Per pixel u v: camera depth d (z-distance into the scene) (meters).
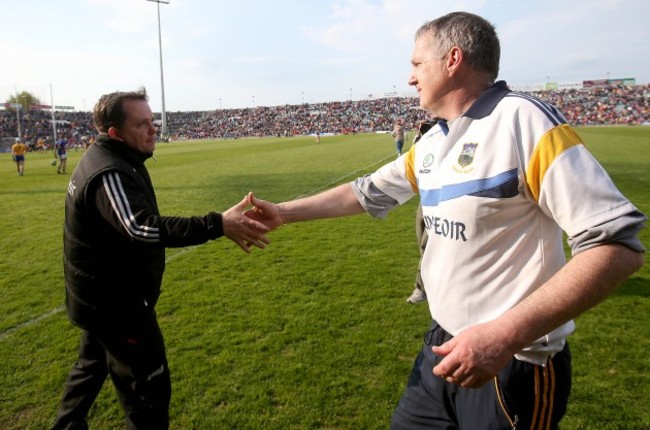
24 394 3.59
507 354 1.33
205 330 4.56
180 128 109.50
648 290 5.16
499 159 1.59
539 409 1.72
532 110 1.54
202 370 3.82
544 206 1.52
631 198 10.60
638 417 3.11
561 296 1.31
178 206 11.63
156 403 2.72
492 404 1.78
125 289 2.60
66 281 2.70
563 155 1.43
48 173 22.67
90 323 2.62
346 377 3.69
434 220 1.86
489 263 1.68
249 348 4.18
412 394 2.17
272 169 20.30
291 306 5.10
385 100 111.88
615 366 3.72
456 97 1.88
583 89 98.00
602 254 1.30
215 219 2.47
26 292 5.80
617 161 18.00
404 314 4.82
